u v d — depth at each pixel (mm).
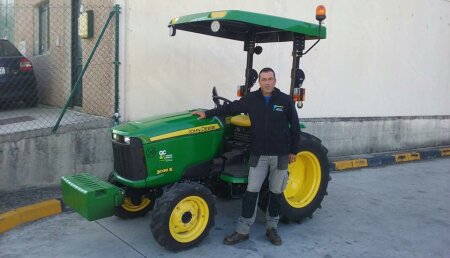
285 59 7926
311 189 5145
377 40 9398
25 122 6156
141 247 4277
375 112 9656
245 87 5238
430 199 6332
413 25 10156
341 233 4859
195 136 4488
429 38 10656
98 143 5988
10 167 5375
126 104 6164
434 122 11133
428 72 10797
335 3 8508
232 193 4781
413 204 6051
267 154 4250
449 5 11023
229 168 4836
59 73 8320
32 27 9781
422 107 10820
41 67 9180
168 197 4031
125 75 6113
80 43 7570
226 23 4570
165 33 6367
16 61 7723
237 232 4449
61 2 8094
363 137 9352
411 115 10547
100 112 6500
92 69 6652
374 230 4984
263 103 4262
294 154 4387
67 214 5117
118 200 4109
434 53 10883
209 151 4609
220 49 6992
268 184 4641
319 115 8594
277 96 4281
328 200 6133
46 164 5621
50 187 5668
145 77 6270
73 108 7703
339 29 8656
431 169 8609
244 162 4969
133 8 6055
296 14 7926
